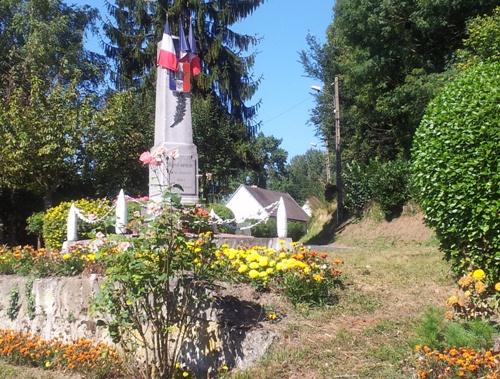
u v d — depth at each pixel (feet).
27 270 31.07
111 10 107.55
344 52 119.85
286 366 19.44
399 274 29.86
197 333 21.86
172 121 47.65
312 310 23.31
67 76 97.50
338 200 97.04
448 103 23.08
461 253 22.74
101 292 19.97
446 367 16.31
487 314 20.24
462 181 21.68
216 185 107.76
